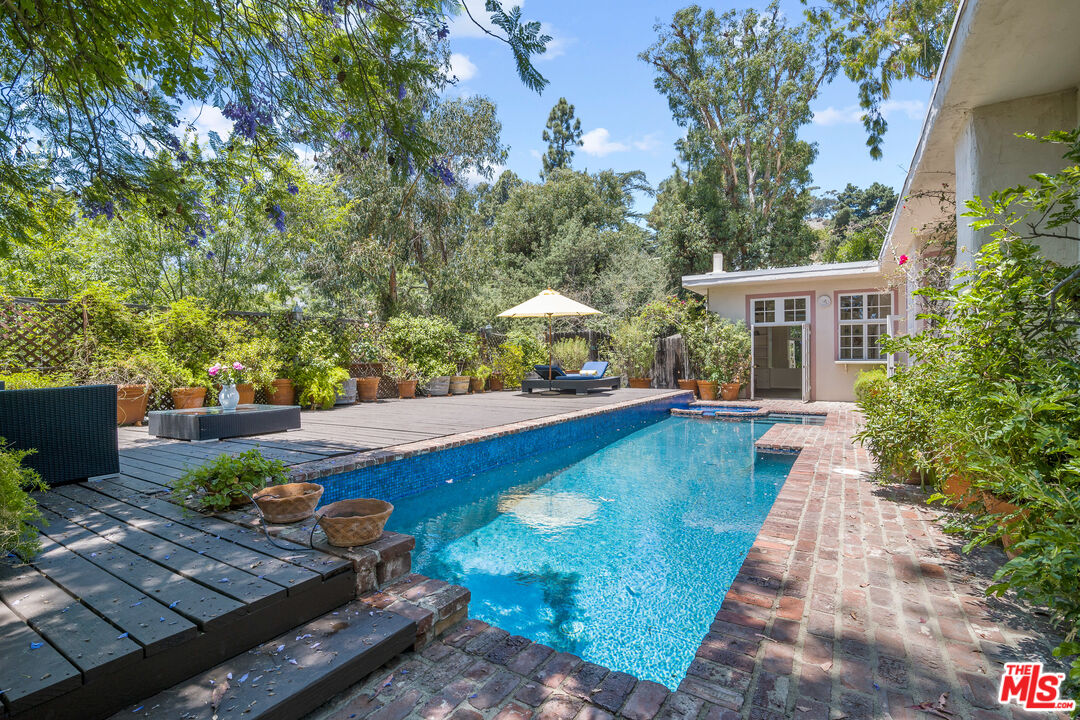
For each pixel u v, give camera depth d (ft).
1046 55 10.03
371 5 7.76
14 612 5.86
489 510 14.97
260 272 37.65
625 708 5.46
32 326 20.56
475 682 6.02
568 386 36.58
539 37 6.65
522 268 75.25
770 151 69.97
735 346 39.58
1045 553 5.20
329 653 5.93
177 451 15.66
